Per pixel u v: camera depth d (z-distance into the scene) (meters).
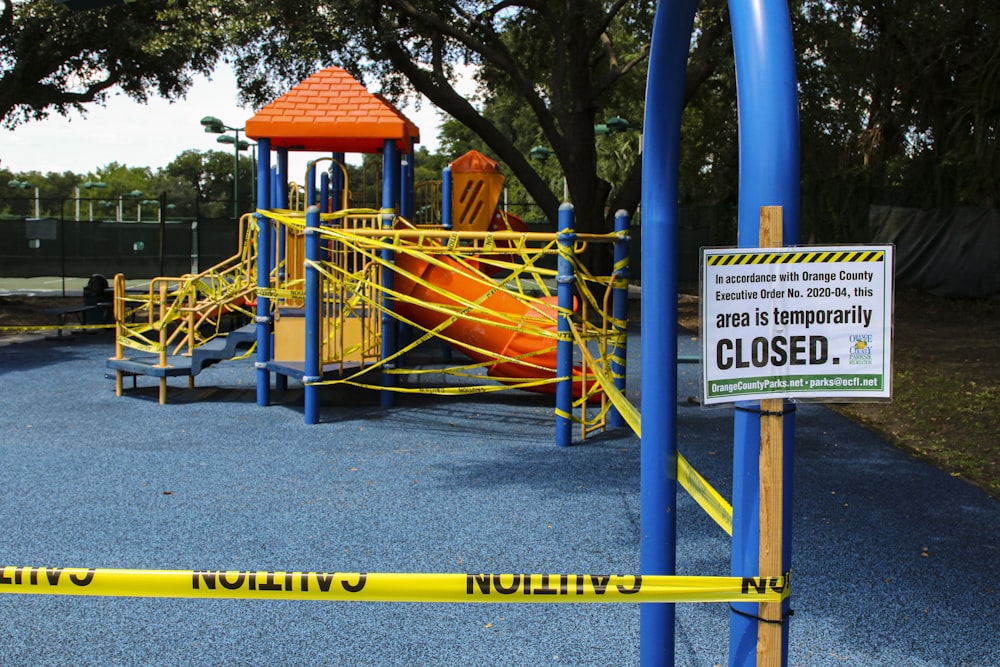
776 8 2.14
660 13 2.52
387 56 21.47
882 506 6.04
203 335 15.16
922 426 8.85
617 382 8.72
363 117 9.73
